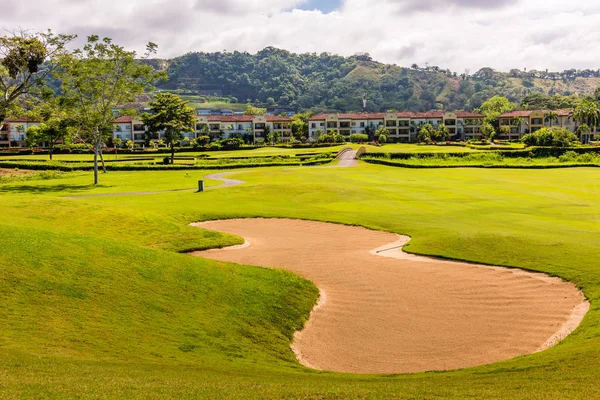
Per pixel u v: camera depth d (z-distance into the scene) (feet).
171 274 76.74
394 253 111.34
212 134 635.25
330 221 143.13
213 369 50.57
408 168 323.16
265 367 54.90
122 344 55.42
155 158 419.33
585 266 91.81
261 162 340.18
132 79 247.70
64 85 240.53
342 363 61.77
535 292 84.74
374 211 157.58
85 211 134.72
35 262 69.97
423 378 48.83
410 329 73.20
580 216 148.15
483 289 87.86
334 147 484.74
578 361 50.34
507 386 41.29
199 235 123.34
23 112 243.19
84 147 479.41
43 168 326.03
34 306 60.03
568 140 459.32
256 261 106.01
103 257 76.89
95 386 38.34
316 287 88.33
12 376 39.63
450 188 211.20
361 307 81.46
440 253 107.65
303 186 203.41
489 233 117.39
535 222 135.85
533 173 289.12
